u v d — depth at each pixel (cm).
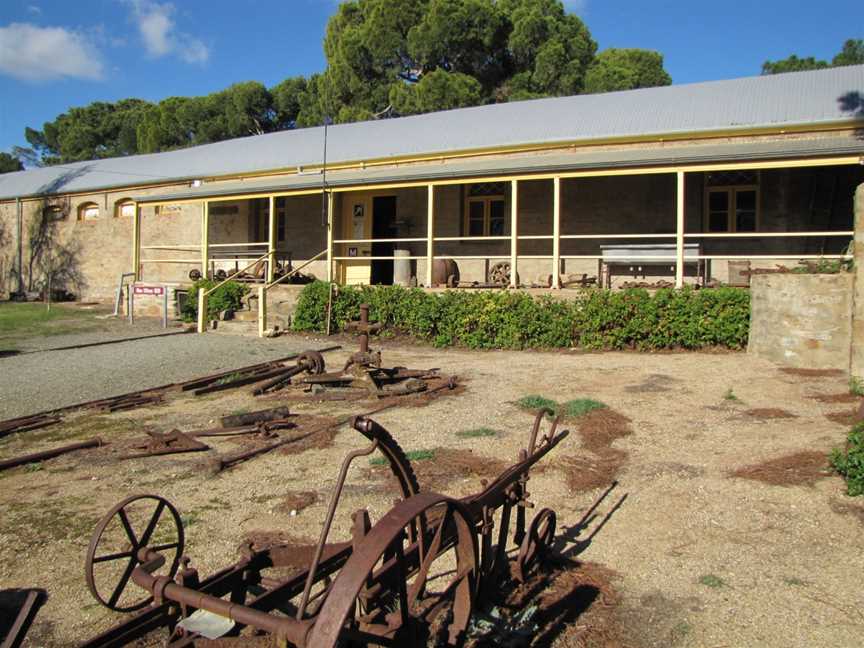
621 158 1441
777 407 813
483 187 1883
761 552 470
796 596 412
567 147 1800
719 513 532
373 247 2070
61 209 2812
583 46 3575
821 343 1031
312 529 520
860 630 376
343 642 258
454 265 1794
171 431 781
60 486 639
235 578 335
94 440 770
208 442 766
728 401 850
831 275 1026
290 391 1014
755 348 1139
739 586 427
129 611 368
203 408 934
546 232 1780
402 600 278
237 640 275
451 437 743
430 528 345
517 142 1850
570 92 3456
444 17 3391
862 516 510
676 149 1502
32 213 2862
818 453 640
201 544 500
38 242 2833
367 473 642
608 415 800
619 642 371
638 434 732
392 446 309
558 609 404
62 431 835
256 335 1581
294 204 2186
